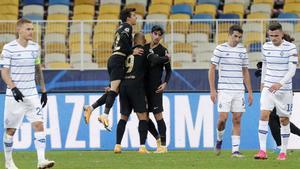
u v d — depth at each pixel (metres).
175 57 53.84
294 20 53.28
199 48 53.91
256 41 53.47
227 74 36.91
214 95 36.97
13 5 67.44
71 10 70.19
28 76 30.75
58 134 46.44
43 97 32.72
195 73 51.69
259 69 41.84
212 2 69.31
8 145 31.84
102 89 52.16
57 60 53.84
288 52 34.38
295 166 32.56
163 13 68.00
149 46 40.94
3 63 30.28
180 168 32.09
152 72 40.94
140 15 68.38
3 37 53.84
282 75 34.66
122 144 45.81
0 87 50.97
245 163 34.00
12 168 32.09
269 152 42.12
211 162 34.81
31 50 30.64
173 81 51.69
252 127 46.28
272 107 35.38
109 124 44.84
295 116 45.84
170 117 46.38
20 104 30.88
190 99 46.44
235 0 69.44
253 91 49.50
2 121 46.66
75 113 46.59
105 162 35.53
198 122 46.38
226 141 46.16
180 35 54.06
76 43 54.00
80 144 46.41
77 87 52.19
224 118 37.25
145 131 41.34
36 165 34.78
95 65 53.78
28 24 30.52
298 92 45.94
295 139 45.72
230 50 36.69
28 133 45.91
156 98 41.19
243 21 53.62
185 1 69.06
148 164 34.16
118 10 68.62
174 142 46.28
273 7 70.38
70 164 34.62
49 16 67.31
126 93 40.84
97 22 54.47
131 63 40.50
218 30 53.94
